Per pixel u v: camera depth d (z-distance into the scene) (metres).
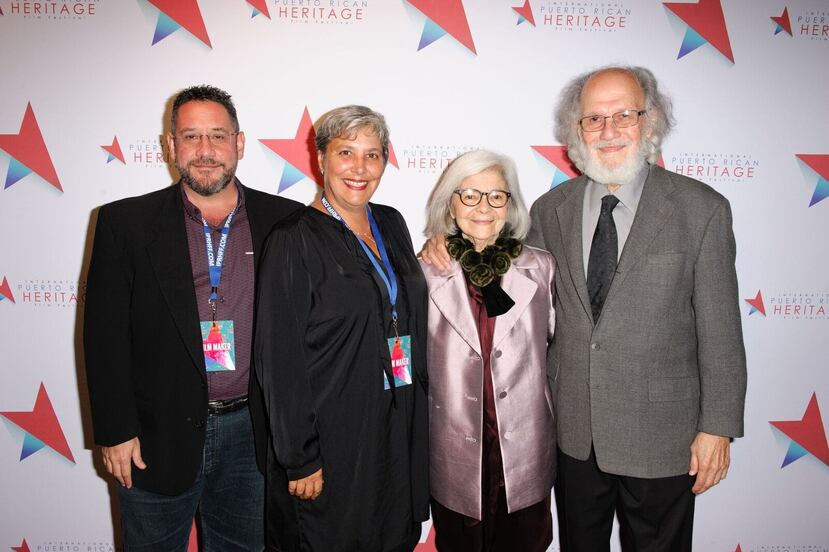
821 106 2.14
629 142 1.57
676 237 1.54
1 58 2.06
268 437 1.49
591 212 1.69
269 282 1.38
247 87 2.10
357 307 1.43
